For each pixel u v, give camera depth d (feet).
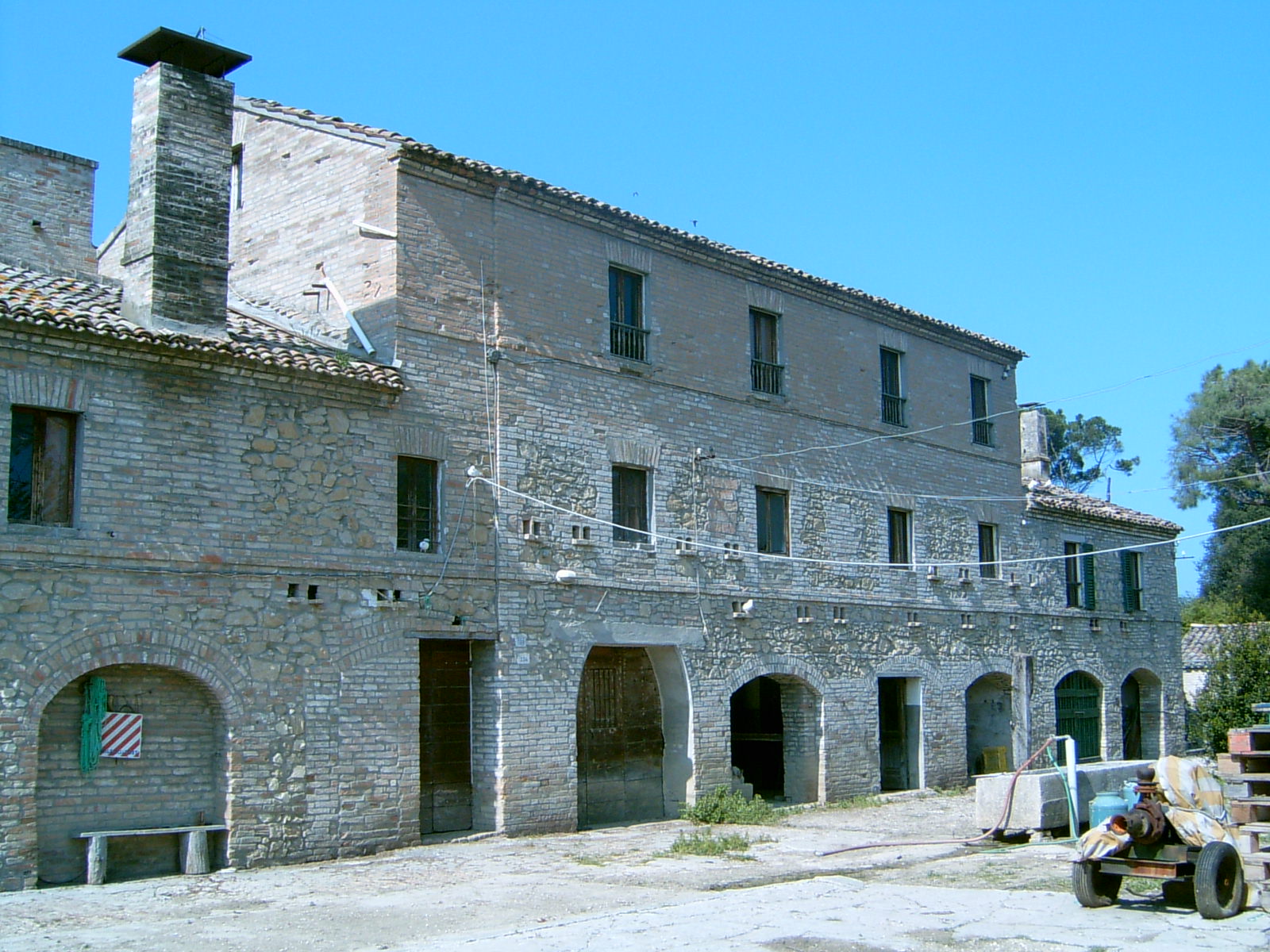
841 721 83.61
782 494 82.99
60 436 50.93
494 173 66.90
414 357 62.80
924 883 50.34
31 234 63.87
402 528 61.62
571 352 70.28
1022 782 61.67
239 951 37.70
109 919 42.52
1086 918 41.73
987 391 103.65
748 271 81.92
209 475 54.19
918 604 91.56
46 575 49.06
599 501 70.54
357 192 66.08
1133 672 116.06
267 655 55.06
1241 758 47.42
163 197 55.83
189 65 58.29
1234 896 41.68
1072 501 112.37
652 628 72.02
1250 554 168.35
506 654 64.23
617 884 49.98
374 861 55.72
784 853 59.06
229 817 53.01
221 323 57.11
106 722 50.93
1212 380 152.25
